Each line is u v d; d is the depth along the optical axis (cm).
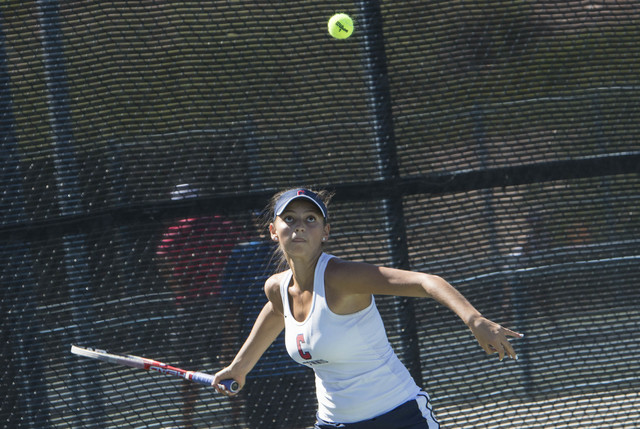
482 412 1511
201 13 1434
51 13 1402
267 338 1183
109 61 1415
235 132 1447
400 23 1466
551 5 1493
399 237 1470
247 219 1456
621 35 1505
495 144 1487
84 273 1428
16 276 1417
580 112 1501
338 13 1461
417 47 1470
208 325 1460
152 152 1431
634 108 1507
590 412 1537
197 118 1439
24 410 1427
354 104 1466
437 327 1498
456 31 1477
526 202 1497
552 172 1495
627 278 1520
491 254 1495
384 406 1044
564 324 1518
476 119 1483
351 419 1058
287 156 1458
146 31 1423
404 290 968
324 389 1073
